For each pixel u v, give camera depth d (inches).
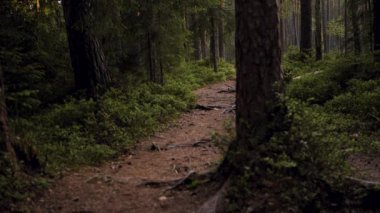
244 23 252.1
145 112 515.2
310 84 581.3
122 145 413.4
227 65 1403.8
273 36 251.0
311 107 479.5
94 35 523.8
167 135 482.9
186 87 807.1
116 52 677.3
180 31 764.0
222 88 968.3
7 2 491.8
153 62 721.6
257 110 251.9
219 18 1035.3
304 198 221.0
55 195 265.7
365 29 691.4
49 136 378.9
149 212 242.1
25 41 517.7
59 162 328.2
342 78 569.6
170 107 588.4
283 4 1363.2
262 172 233.1
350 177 245.1
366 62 569.9
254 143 241.8
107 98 508.1
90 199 262.5
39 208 244.5
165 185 281.0
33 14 526.0
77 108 453.1
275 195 224.7
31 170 289.6
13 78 433.1
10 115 393.7
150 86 671.8
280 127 248.1
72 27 500.1
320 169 235.9
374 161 326.6
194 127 525.3
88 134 408.8
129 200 260.7
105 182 293.6
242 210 217.9
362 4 708.7
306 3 1027.9
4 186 245.8
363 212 226.1
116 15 537.3
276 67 253.3
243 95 256.2
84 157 358.0
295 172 233.9
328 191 229.8
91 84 515.5
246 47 252.7
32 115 440.5
